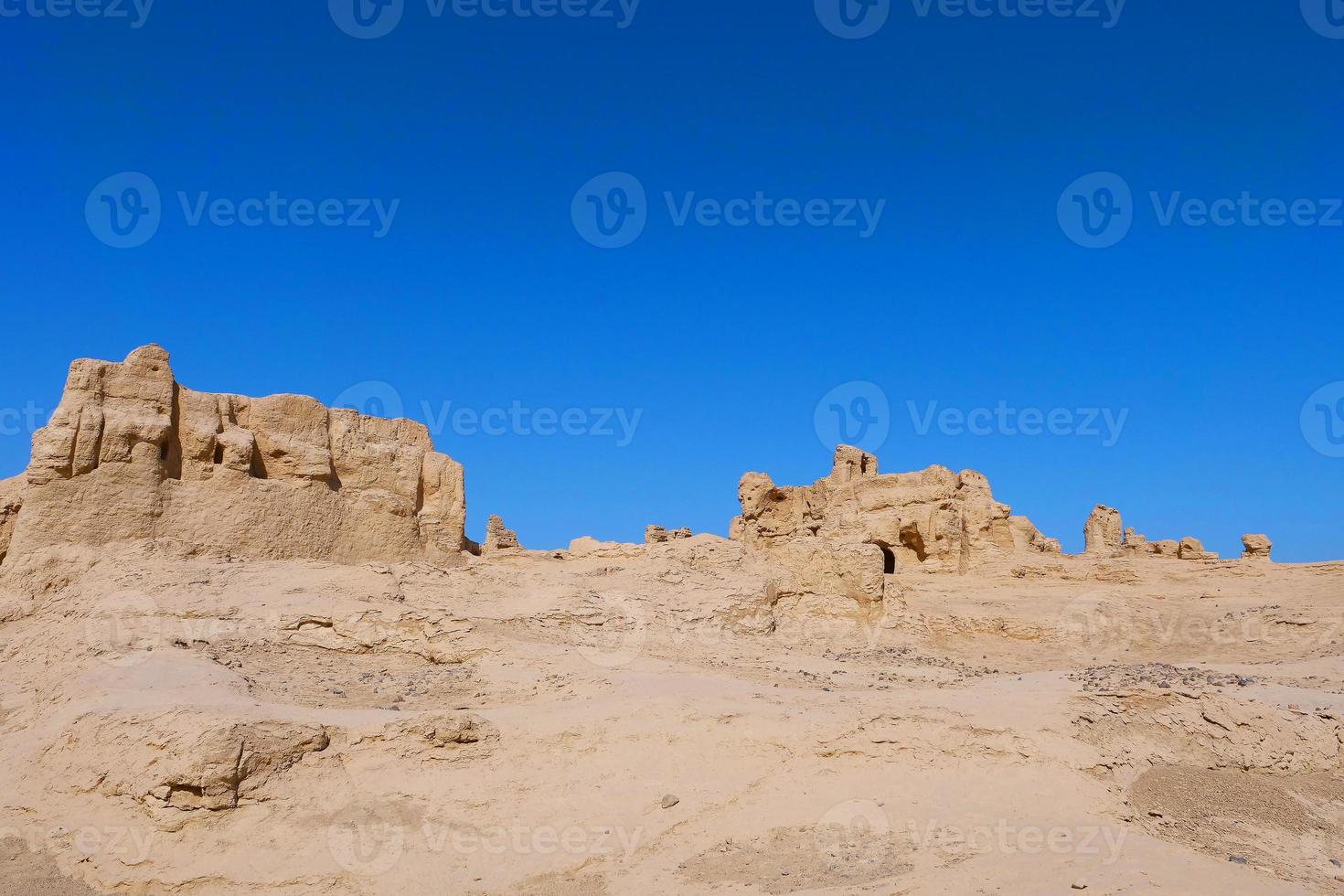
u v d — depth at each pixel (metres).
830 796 20.89
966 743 21.78
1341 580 43.59
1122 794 20.80
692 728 22.61
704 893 18.25
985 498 51.41
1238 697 24.03
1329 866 19.03
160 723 21.34
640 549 51.06
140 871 19.39
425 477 41.44
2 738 24.03
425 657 28.86
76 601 30.09
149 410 34.72
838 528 50.56
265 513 35.47
